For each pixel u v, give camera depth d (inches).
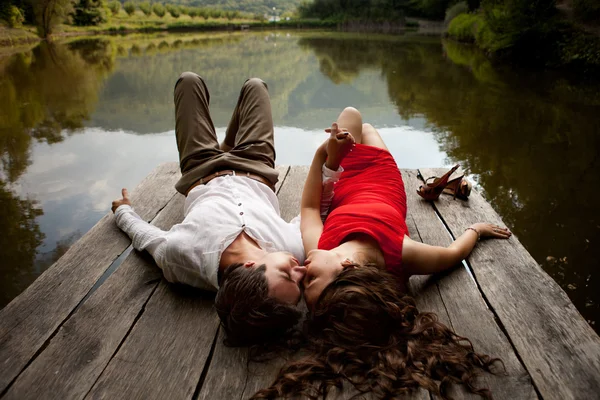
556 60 402.9
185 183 85.3
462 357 52.4
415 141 196.5
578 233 123.7
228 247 64.5
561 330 59.0
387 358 51.4
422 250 65.5
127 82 330.0
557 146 194.2
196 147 87.9
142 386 50.9
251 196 76.7
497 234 81.0
